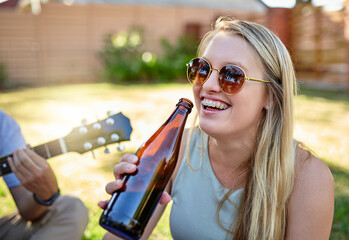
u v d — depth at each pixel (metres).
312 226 1.36
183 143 1.68
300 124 5.40
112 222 1.12
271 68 1.34
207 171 1.54
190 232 1.55
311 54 10.88
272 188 1.40
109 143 1.54
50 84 12.56
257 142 1.44
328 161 3.76
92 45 14.23
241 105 1.30
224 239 1.49
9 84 12.63
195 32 15.12
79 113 6.88
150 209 1.21
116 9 14.55
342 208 2.76
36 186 1.67
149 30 15.15
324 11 10.05
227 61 1.30
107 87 10.93
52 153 1.64
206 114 1.33
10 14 12.96
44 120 6.34
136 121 5.97
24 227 1.94
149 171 1.24
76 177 3.61
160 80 12.80
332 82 9.97
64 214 1.92
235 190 1.49
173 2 15.10
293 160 1.41
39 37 13.36
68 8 13.77
